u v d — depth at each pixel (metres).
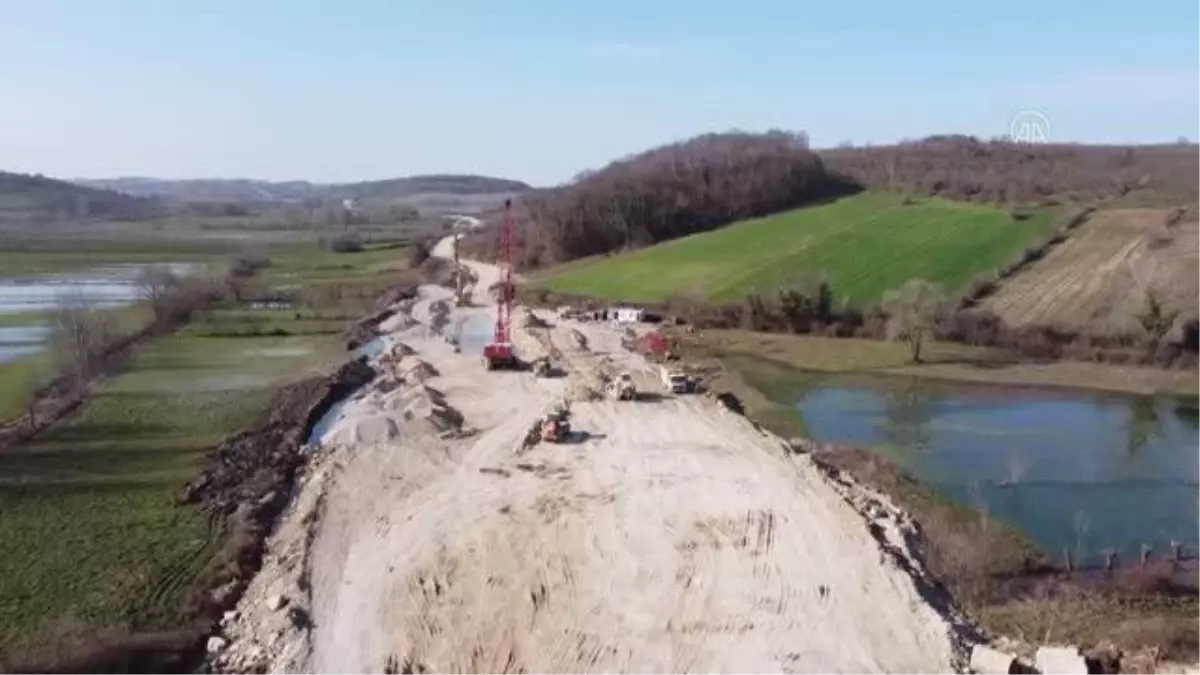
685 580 29.58
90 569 30.61
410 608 28.28
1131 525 35.75
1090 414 51.75
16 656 24.56
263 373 60.03
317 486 38.56
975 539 33.34
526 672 24.89
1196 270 71.50
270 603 28.42
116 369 61.28
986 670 24.08
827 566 30.34
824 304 74.25
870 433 48.31
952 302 70.94
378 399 52.16
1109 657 24.42
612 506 35.53
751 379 59.88
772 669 24.70
